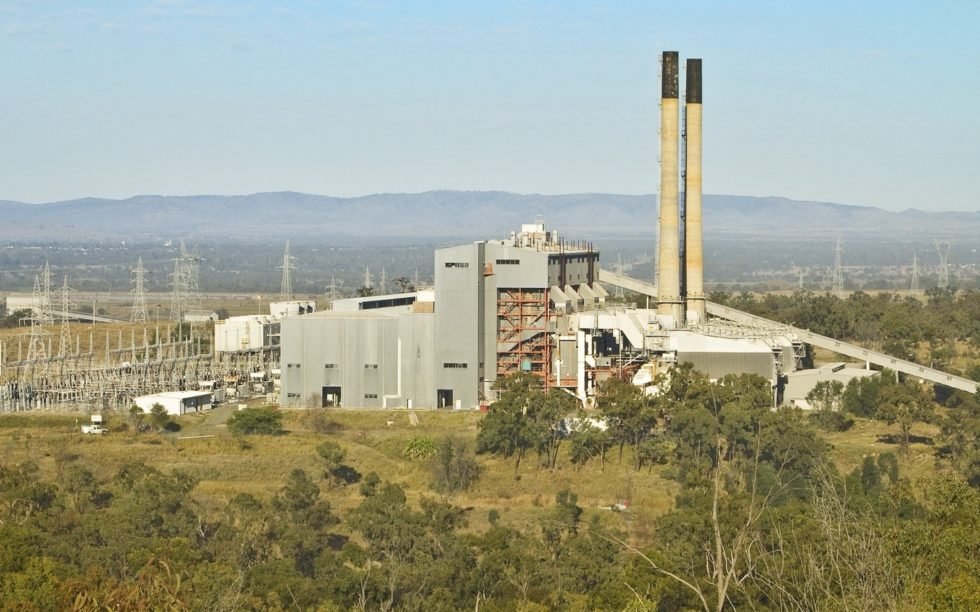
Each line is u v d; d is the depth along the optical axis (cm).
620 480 18850
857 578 7944
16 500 15688
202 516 15450
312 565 14388
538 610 11488
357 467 19750
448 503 16925
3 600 10488
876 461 18988
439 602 12512
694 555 12700
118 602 7800
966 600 8638
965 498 11656
